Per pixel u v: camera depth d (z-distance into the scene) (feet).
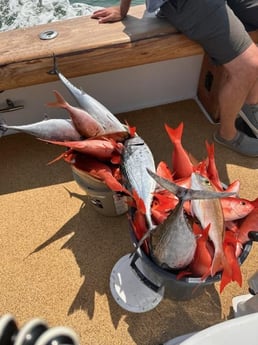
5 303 4.03
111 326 3.81
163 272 3.10
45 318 3.91
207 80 5.64
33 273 4.24
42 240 4.52
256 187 4.95
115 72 5.46
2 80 4.40
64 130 3.78
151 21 4.68
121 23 4.71
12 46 4.44
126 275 4.11
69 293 4.06
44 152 5.54
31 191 5.03
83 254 4.37
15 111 5.52
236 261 3.11
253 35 4.76
